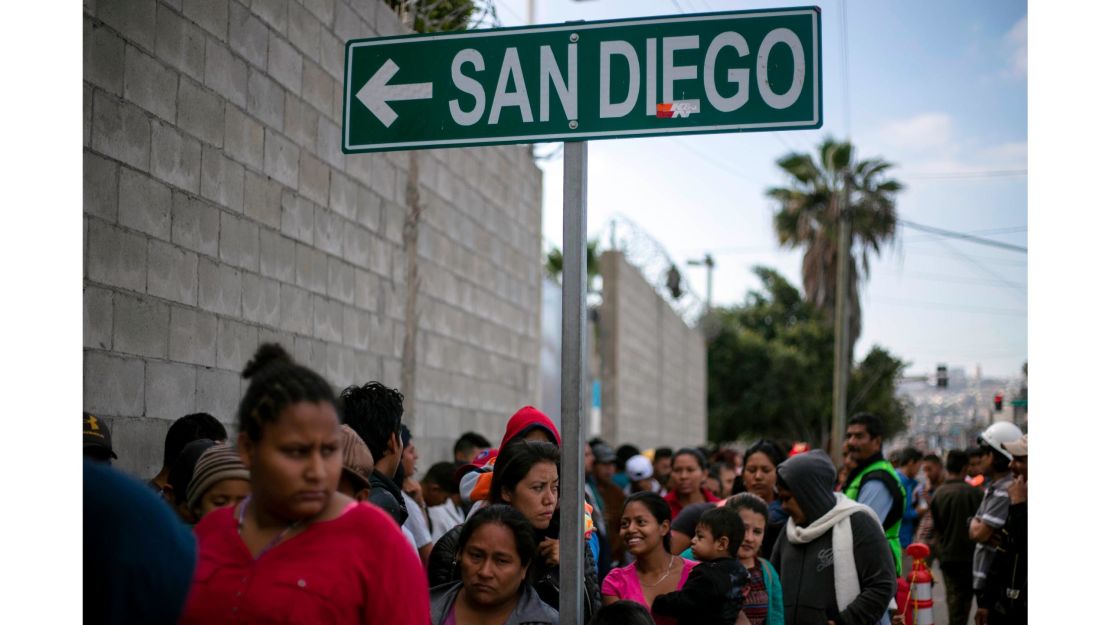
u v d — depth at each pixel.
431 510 6.86
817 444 46.75
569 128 3.34
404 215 8.55
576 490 3.10
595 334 20.50
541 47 3.38
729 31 3.28
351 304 7.48
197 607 2.58
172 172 5.21
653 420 24.64
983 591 7.14
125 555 2.39
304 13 6.77
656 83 3.30
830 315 37.69
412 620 2.65
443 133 3.43
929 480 14.40
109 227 4.71
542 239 13.02
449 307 9.66
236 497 3.28
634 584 4.86
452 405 9.73
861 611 5.23
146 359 4.98
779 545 5.94
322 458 2.54
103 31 4.68
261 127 6.16
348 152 3.47
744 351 46.28
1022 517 6.58
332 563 2.58
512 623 3.74
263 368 2.63
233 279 5.82
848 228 26.06
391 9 8.59
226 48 5.76
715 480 9.45
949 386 28.89
